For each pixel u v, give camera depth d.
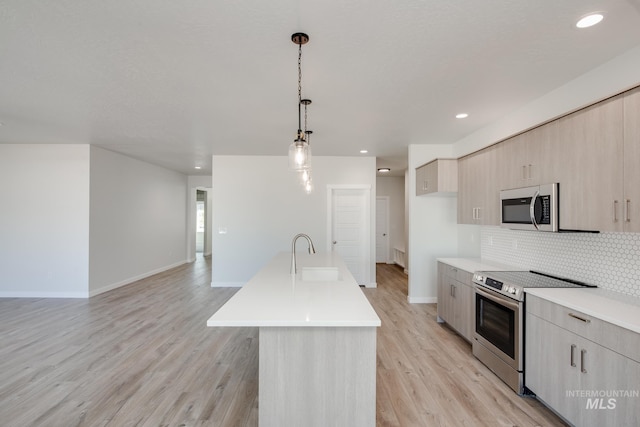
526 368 2.54
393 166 7.59
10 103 3.40
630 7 1.82
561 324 2.19
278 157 6.33
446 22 1.97
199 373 2.91
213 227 6.34
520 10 1.85
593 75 2.60
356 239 6.53
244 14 1.89
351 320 1.75
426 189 4.79
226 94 3.14
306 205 6.34
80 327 4.06
